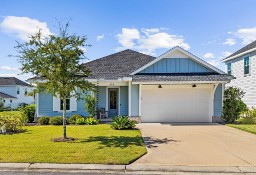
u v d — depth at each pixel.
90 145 9.50
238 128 14.55
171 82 16.92
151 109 18.00
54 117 17.02
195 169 6.95
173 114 18.05
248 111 18.33
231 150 9.09
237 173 6.82
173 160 7.71
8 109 38.81
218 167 7.07
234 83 26.41
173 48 18.20
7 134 12.22
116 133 12.62
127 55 23.27
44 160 7.44
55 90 10.73
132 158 7.68
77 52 10.86
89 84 11.55
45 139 10.77
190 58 18.39
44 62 10.57
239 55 24.45
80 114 18.50
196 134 12.61
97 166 7.08
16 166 7.09
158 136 12.01
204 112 18.02
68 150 8.63
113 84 18.89
